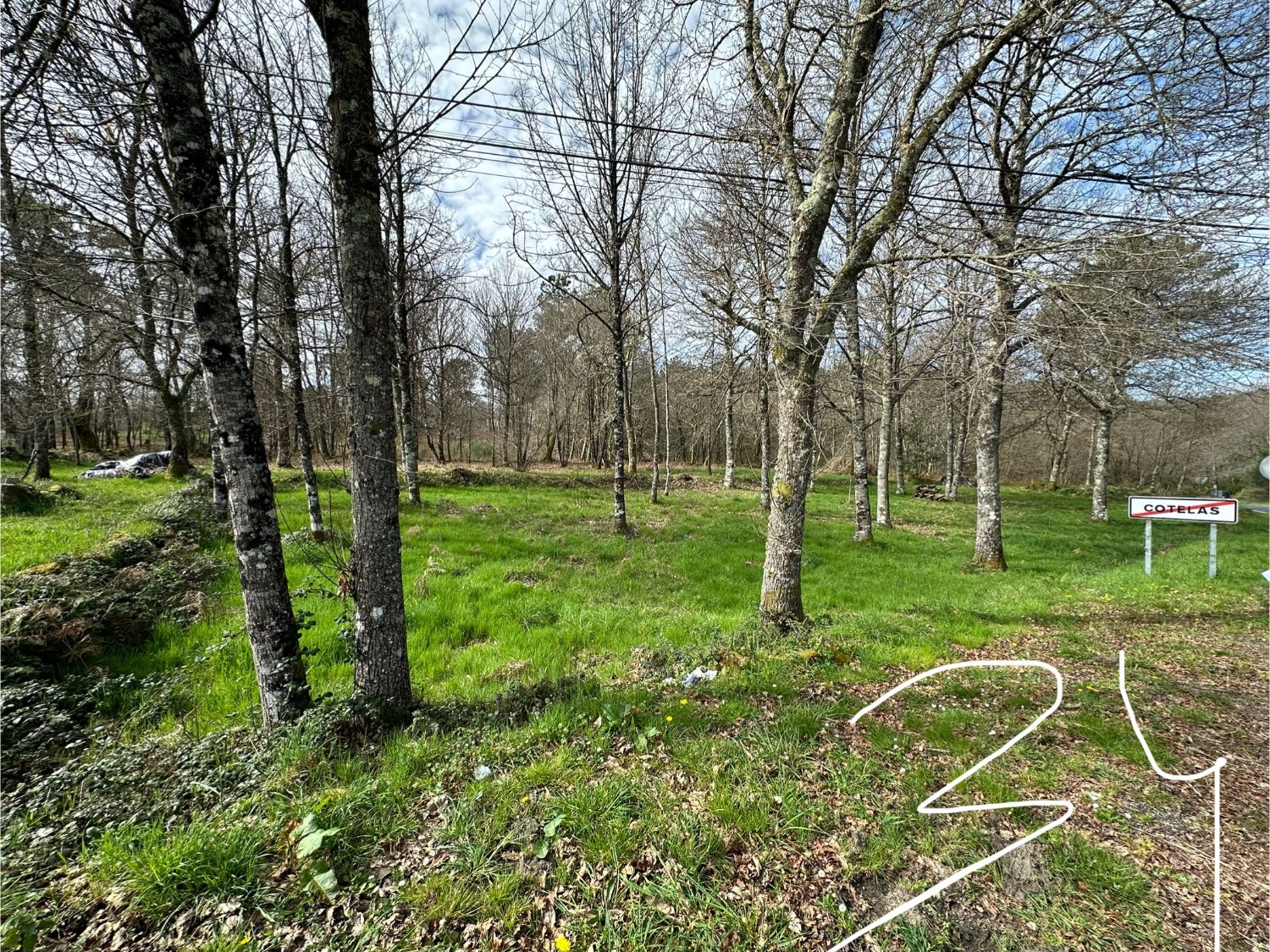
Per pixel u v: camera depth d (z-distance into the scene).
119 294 5.92
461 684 4.71
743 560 10.28
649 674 4.73
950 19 4.68
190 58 3.18
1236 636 6.08
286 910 2.16
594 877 2.33
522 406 32.59
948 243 5.84
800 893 2.28
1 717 3.57
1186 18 4.59
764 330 5.51
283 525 10.79
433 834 2.58
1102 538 14.71
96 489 13.66
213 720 4.02
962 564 10.92
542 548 10.41
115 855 2.38
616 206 11.84
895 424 24.64
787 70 6.06
